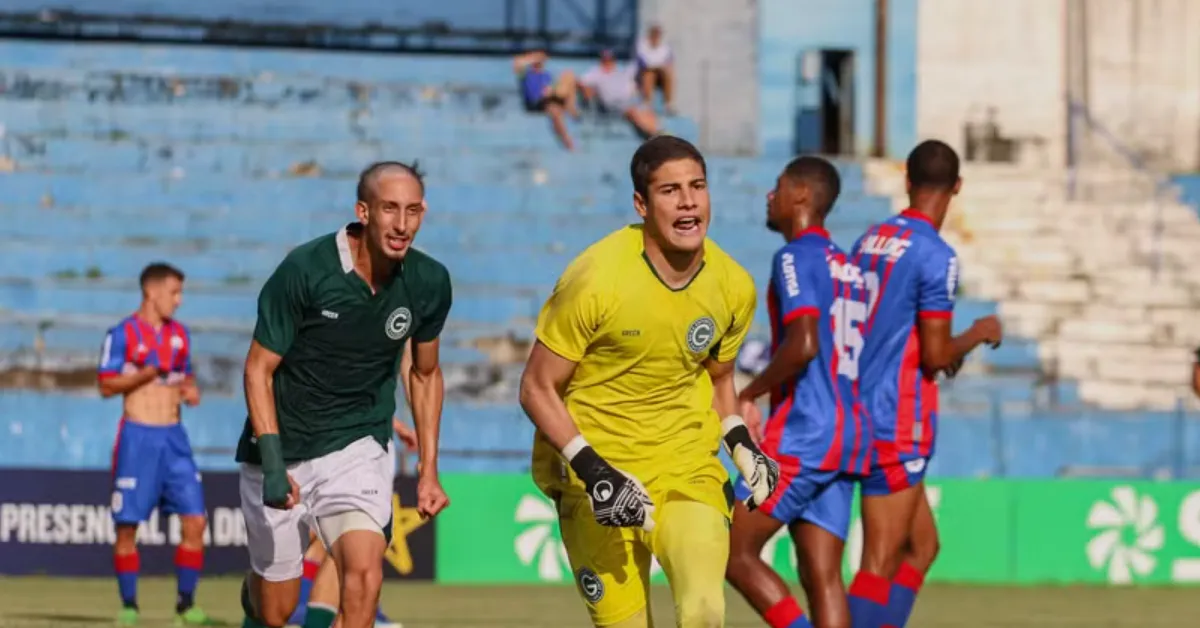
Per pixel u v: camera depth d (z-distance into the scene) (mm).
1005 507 39625
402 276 17000
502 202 57531
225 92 60406
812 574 18203
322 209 56438
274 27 64375
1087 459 48688
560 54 66812
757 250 57156
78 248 52438
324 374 17219
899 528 18891
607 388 14945
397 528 37531
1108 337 56656
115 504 29078
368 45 65250
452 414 46781
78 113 58188
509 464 46688
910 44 67500
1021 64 68062
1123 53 68500
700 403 15344
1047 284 58281
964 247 59375
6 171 54719
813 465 18000
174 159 57156
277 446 16609
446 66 63875
